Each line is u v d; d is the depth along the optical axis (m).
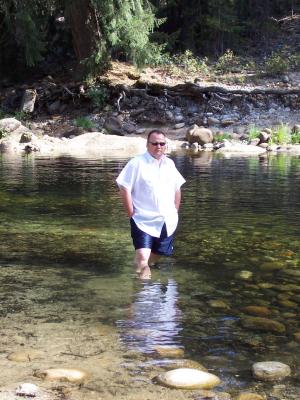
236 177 12.34
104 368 3.52
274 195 10.00
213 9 30.39
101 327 4.16
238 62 29.36
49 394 3.21
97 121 25.44
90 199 9.73
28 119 26.72
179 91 25.39
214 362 3.62
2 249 6.43
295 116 23.59
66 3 26.78
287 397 3.17
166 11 31.34
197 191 10.47
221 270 5.62
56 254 6.22
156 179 5.42
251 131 21.06
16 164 15.54
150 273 5.46
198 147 20.16
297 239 6.91
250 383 3.34
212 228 7.50
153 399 3.16
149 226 5.44
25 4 26.08
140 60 26.28
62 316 4.38
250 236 7.05
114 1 25.45
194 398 3.17
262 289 5.06
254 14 32.34
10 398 3.16
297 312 4.52
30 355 3.69
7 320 4.29
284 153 18.30
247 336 4.03
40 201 9.57
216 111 24.55
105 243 6.70
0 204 9.30
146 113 25.30
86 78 26.94
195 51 31.19
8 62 31.19
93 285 5.14
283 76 26.53
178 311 4.50
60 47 32.22
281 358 3.68
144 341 3.93
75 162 15.97
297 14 35.44
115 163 15.63
